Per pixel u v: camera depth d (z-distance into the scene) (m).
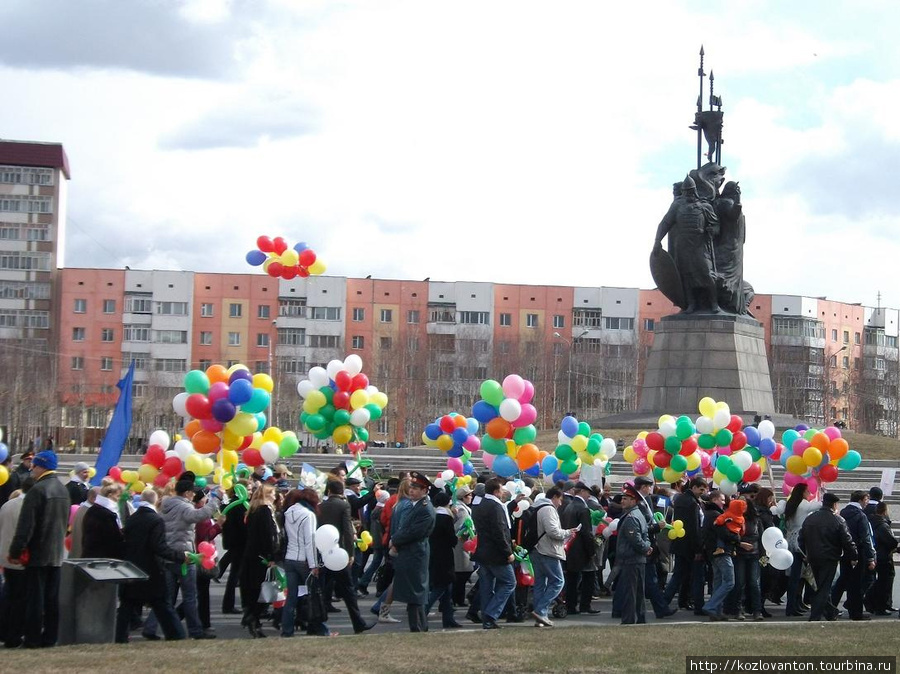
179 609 19.88
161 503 19.16
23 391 101.88
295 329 119.25
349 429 25.30
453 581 20.73
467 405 111.94
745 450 27.12
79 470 21.95
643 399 51.03
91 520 17.34
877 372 123.19
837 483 45.12
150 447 23.02
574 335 120.94
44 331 118.88
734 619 21.97
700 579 23.03
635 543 20.86
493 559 19.83
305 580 18.58
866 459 51.59
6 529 17.31
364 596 26.22
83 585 16.89
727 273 50.59
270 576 18.97
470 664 14.93
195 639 17.70
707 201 50.47
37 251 118.69
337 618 22.30
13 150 118.06
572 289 121.44
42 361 107.38
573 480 26.56
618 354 114.69
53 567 16.64
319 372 25.30
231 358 118.94
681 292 50.62
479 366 113.81
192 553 18.42
